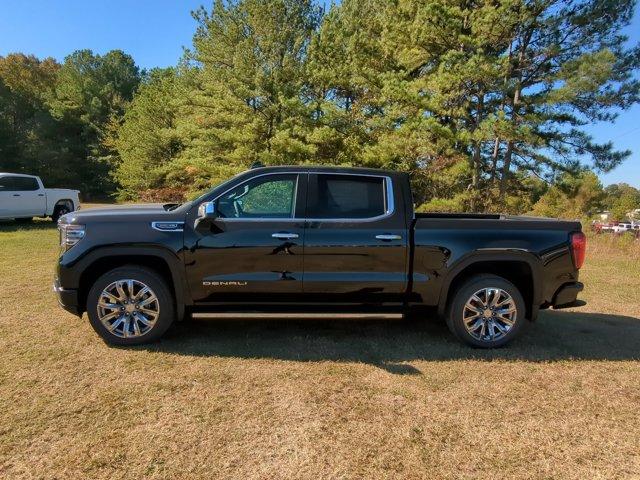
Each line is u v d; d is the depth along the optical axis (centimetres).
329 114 1806
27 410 301
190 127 2283
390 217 426
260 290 420
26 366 371
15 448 260
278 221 419
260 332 470
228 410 309
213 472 244
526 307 452
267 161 1789
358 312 435
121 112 5050
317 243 417
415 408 319
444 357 414
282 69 1936
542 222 439
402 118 1702
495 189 1820
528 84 1725
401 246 422
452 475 247
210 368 376
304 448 268
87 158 4831
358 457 261
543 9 1510
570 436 288
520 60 1658
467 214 532
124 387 338
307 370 378
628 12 1493
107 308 413
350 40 1852
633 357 423
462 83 1570
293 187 429
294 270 419
